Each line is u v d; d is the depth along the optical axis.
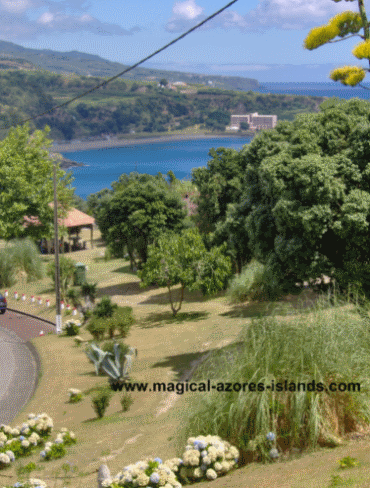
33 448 10.60
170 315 28.67
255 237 16.11
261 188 16.25
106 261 62.19
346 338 6.91
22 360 22.44
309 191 13.39
